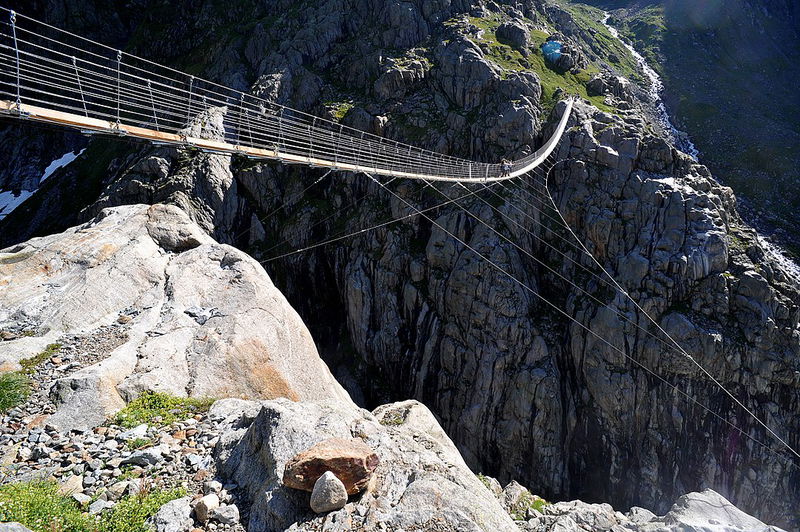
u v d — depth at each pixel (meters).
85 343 17.73
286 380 19.19
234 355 18.34
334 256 81.56
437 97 89.06
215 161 84.25
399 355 72.62
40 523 9.48
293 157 30.66
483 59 88.50
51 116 15.20
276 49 105.62
